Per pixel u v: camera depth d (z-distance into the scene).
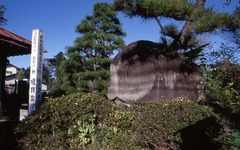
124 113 4.33
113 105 4.41
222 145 4.00
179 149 4.18
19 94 8.05
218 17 5.00
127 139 4.13
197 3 6.20
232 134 3.92
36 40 5.69
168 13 5.23
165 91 7.08
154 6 5.06
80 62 12.55
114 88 7.60
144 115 4.36
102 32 12.22
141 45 7.65
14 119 6.81
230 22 5.21
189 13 5.25
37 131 4.06
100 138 4.11
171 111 4.29
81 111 4.05
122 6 5.56
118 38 12.53
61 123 4.03
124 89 7.43
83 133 4.07
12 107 7.79
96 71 11.63
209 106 5.07
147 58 7.43
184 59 7.34
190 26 6.71
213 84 5.70
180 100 4.75
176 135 4.16
